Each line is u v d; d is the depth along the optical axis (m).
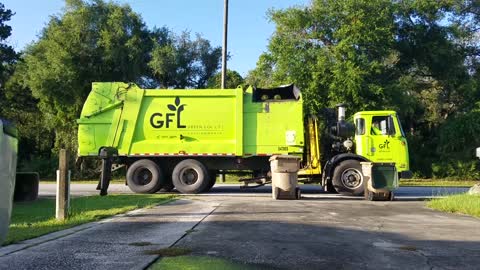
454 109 36.22
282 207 12.80
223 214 11.13
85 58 36.06
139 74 37.72
